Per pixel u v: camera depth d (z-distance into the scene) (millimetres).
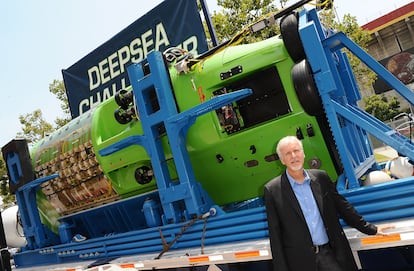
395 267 2855
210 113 3787
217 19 12359
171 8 6879
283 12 3584
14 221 6648
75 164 5156
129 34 7574
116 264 3996
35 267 5543
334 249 2410
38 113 18953
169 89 3867
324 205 2418
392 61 35312
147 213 4211
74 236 5402
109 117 4832
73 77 8812
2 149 5965
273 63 3434
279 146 2471
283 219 2430
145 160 4426
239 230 3354
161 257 3664
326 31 3793
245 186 4012
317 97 3086
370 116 3807
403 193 2631
